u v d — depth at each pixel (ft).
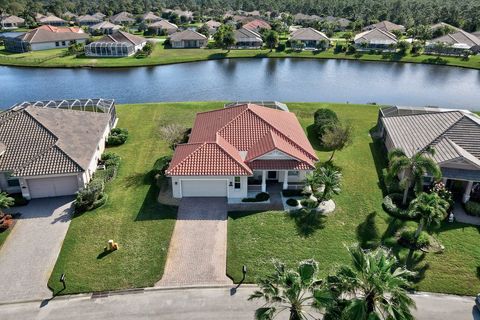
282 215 108.78
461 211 111.75
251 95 244.83
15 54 345.72
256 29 457.27
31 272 88.84
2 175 114.11
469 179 111.24
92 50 334.24
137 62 316.40
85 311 78.69
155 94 244.83
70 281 86.02
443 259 93.20
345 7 627.87
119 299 81.66
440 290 84.38
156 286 85.15
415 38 424.87
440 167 115.03
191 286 85.20
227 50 366.43
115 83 268.62
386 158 141.59
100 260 92.17
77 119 140.97
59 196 117.60
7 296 82.58
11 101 232.73
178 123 173.78
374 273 58.80
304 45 373.20
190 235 100.89
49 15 557.74
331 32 444.14
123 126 170.71
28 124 124.47
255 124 130.41
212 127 135.33
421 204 92.73
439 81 285.43
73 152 119.55
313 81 279.90
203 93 247.70
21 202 112.47
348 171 134.21
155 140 156.35
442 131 128.47
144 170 132.46
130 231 102.06
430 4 653.71
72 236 100.07
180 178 112.88
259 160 116.98
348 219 108.17
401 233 101.55
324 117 165.27
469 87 271.08
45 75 289.33
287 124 141.69
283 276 63.52
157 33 450.30
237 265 90.94
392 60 342.03
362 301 56.80
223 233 101.71
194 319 77.05
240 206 112.57
